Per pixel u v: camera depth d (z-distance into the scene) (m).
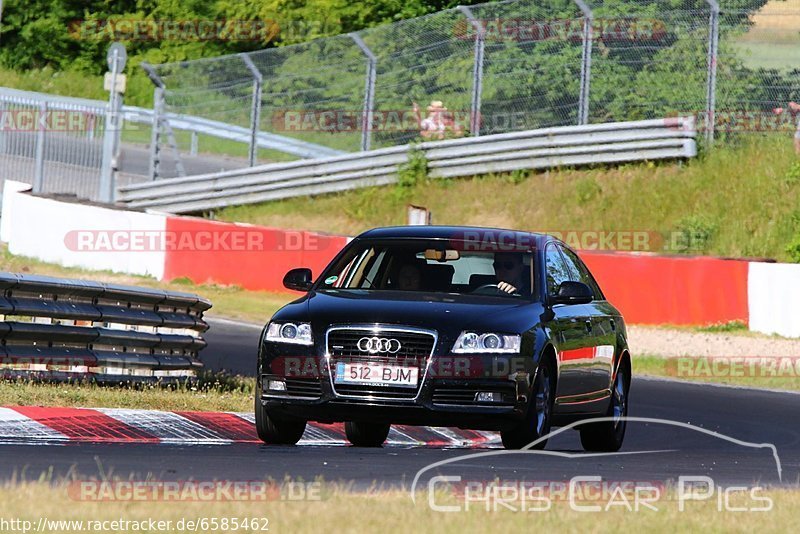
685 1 103.81
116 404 40.06
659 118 102.31
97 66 166.88
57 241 95.25
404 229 38.75
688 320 78.88
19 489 21.25
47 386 40.66
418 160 108.00
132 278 92.12
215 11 156.00
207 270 90.75
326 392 33.53
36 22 167.25
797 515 22.80
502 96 108.00
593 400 39.12
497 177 106.19
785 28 102.44
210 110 117.38
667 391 61.25
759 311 77.81
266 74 115.62
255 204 111.50
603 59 105.00
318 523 19.17
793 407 56.84
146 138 138.75
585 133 103.31
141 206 114.31
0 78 162.62
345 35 114.12
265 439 35.81
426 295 35.50
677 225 98.06
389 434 42.25
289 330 34.34
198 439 36.22
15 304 40.31
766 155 101.19
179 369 48.19
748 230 97.00
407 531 18.86
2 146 114.00
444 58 110.00
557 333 35.66
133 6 166.00
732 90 102.06
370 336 33.50
